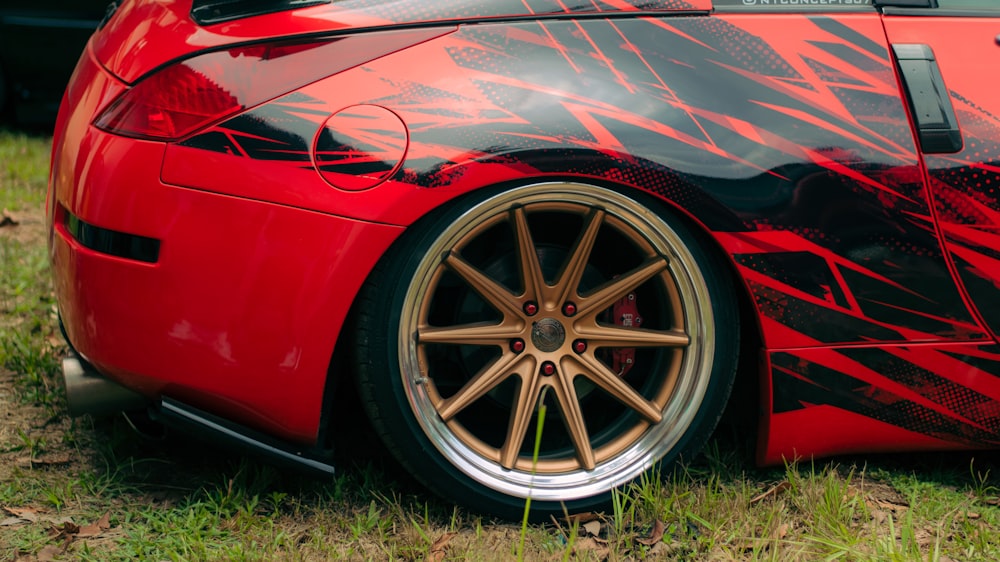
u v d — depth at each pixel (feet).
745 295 7.43
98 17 20.20
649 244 6.99
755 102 6.90
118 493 7.38
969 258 7.22
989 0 7.59
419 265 6.62
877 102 7.09
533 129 6.51
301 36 6.50
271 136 6.32
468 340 6.93
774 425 7.36
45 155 18.07
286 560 6.55
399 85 6.47
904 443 7.65
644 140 6.65
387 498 7.32
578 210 6.81
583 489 7.18
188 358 6.50
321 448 7.02
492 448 7.16
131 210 6.34
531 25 6.75
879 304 7.18
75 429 8.33
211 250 6.34
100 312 6.53
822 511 7.16
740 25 7.04
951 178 7.13
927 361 7.36
